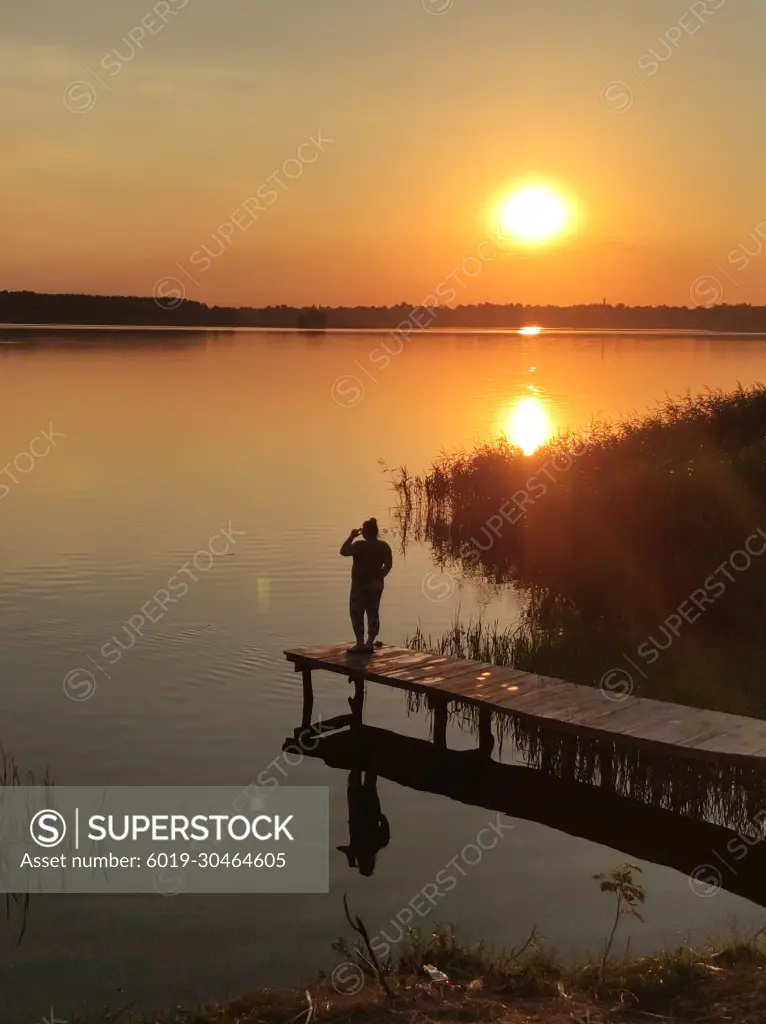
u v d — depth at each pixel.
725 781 12.77
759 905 10.38
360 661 16.17
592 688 15.05
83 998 8.68
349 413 62.72
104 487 36.47
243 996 8.23
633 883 10.90
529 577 25.33
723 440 30.09
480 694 14.63
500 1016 7.51
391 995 7.92
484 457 33.94
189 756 14.19
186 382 83.00
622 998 7.76
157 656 18.41
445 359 138.25
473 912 10.20
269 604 21.89
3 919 10.02
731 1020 7.19
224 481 38.03
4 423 54.22
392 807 12.87
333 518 31.31
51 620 20.53
